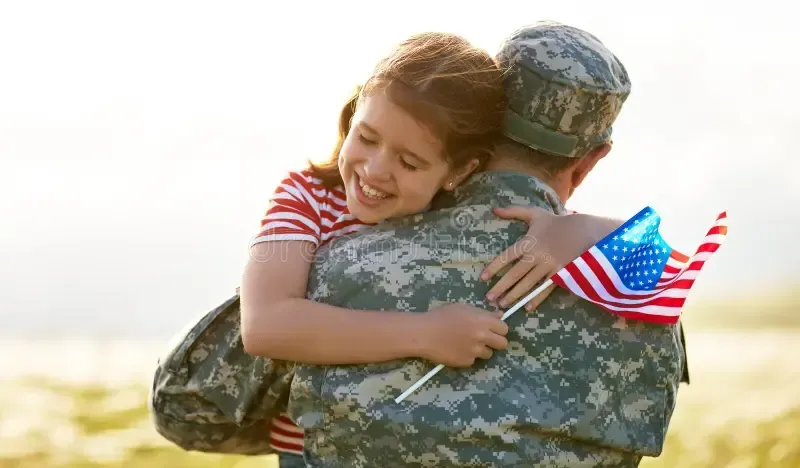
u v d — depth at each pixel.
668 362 2.72
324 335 2.60
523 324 2.62
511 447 2.54
